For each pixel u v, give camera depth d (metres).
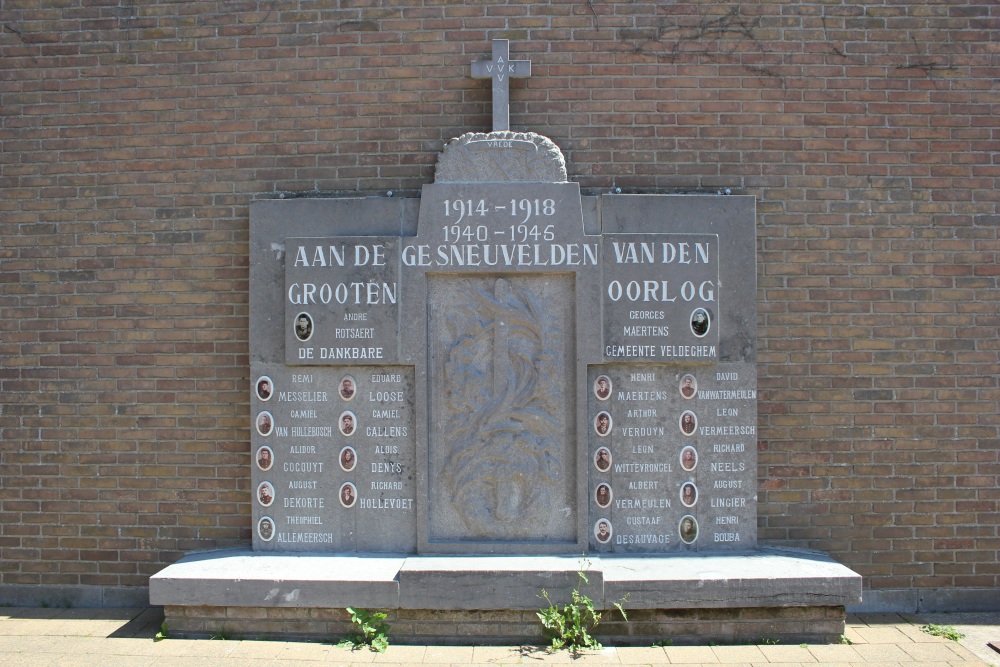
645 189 5.48
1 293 5.60
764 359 5.42
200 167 5.56
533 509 5.18
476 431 5.20
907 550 5.42
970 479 5.44
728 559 5.07
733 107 5.50
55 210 5.60
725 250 5.29
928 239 5.49
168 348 5.52
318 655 4.64
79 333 5.57
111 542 5.51
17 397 5.59
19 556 5.55
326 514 5.26
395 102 5.53
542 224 5.23
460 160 5.29
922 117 5.51
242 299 5.51
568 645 4.76
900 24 5.52
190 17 5.60
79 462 5.54
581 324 5.19
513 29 5.51
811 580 4.77
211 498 5.47
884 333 5.45
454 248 5.23
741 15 5.52
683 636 4.84
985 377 5.46
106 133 5.60
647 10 5.51
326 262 5.25
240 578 4.80
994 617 5.30
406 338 5.22
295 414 5.28
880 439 5.43
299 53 5.56
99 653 4.68
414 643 4.83
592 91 5.51
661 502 5.22
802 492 5.41
